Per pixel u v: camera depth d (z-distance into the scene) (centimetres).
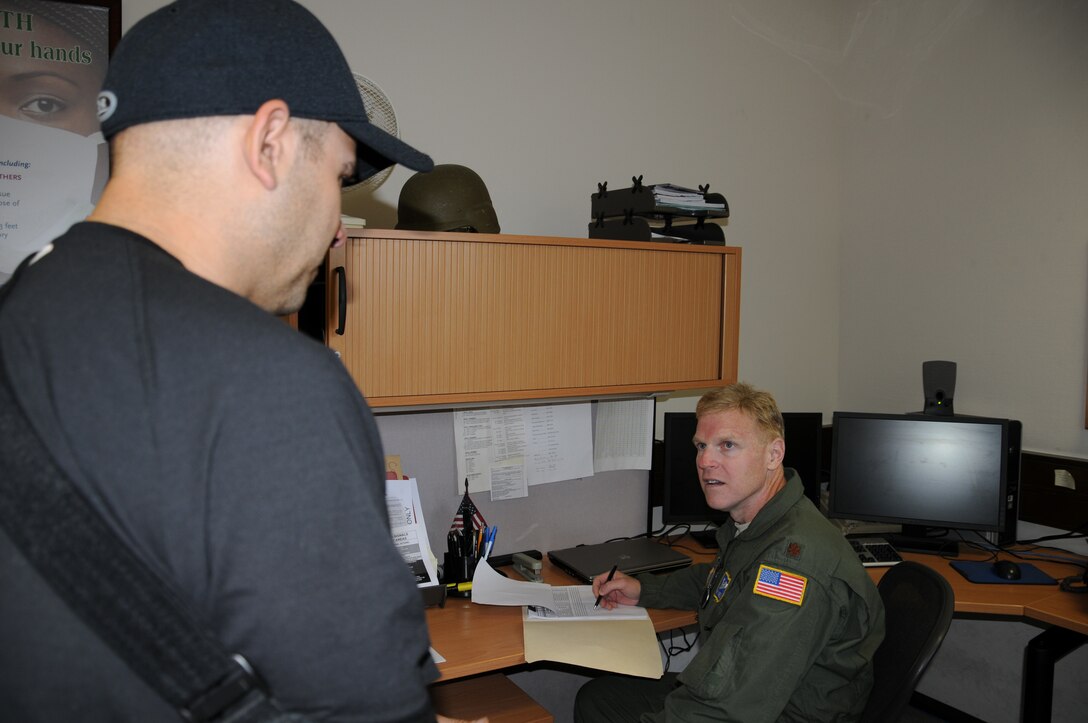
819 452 255
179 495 46
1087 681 240
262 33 57
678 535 256
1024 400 258
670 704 149
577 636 171
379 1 216
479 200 185
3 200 180
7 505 45
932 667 283
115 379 47
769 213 298
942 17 277
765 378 302
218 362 48
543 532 234
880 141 300
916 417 244
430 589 185
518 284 185
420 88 223
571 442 234
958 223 274
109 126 56
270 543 46
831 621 147
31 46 181
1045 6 247
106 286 50
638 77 263
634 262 201
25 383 47
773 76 296
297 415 49
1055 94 246
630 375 203
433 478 215
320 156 62
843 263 315
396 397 173
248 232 58
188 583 46
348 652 48
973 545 246
